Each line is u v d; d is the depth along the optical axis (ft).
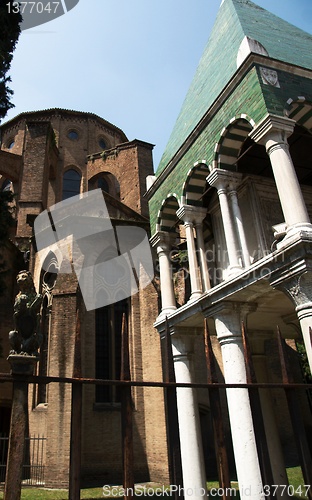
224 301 33.91
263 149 43.16
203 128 39.70
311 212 44.01
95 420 64.34
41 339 12.02
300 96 32.99
